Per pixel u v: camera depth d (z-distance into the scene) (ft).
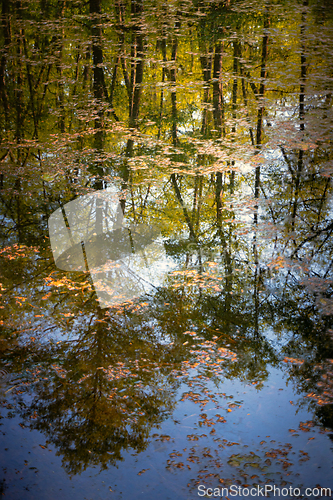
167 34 40.45
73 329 12.55
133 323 12.98
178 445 8.14
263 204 22.91
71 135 31.83
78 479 7.32
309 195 23.04
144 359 11.16
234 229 20.52
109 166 27.61
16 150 29.37
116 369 10.71
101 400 9.53
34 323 12.81
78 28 42.83
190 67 47.57
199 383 10.16
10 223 20.43
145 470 7.52
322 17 38.37
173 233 20.30
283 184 24.58
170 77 41.73
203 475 7.38
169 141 32.48
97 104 37.55
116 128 33.73
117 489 7.08
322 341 11.98
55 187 24.34
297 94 32.78
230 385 10.07
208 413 9.05
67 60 41.96
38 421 8.82
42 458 7.83
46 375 10.41
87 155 29.09
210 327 12.87
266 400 9.45
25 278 15.65
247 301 14.40
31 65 40.60
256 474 7.37
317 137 27.86
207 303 14.26
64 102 37.83
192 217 22.04
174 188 25.04
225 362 11.05
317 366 10.79
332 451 7.84
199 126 35.76
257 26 39.11
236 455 7.82
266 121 31.60
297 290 15.01
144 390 9.91
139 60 39.55
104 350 11.54
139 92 36.73
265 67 37.32
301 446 8.01
